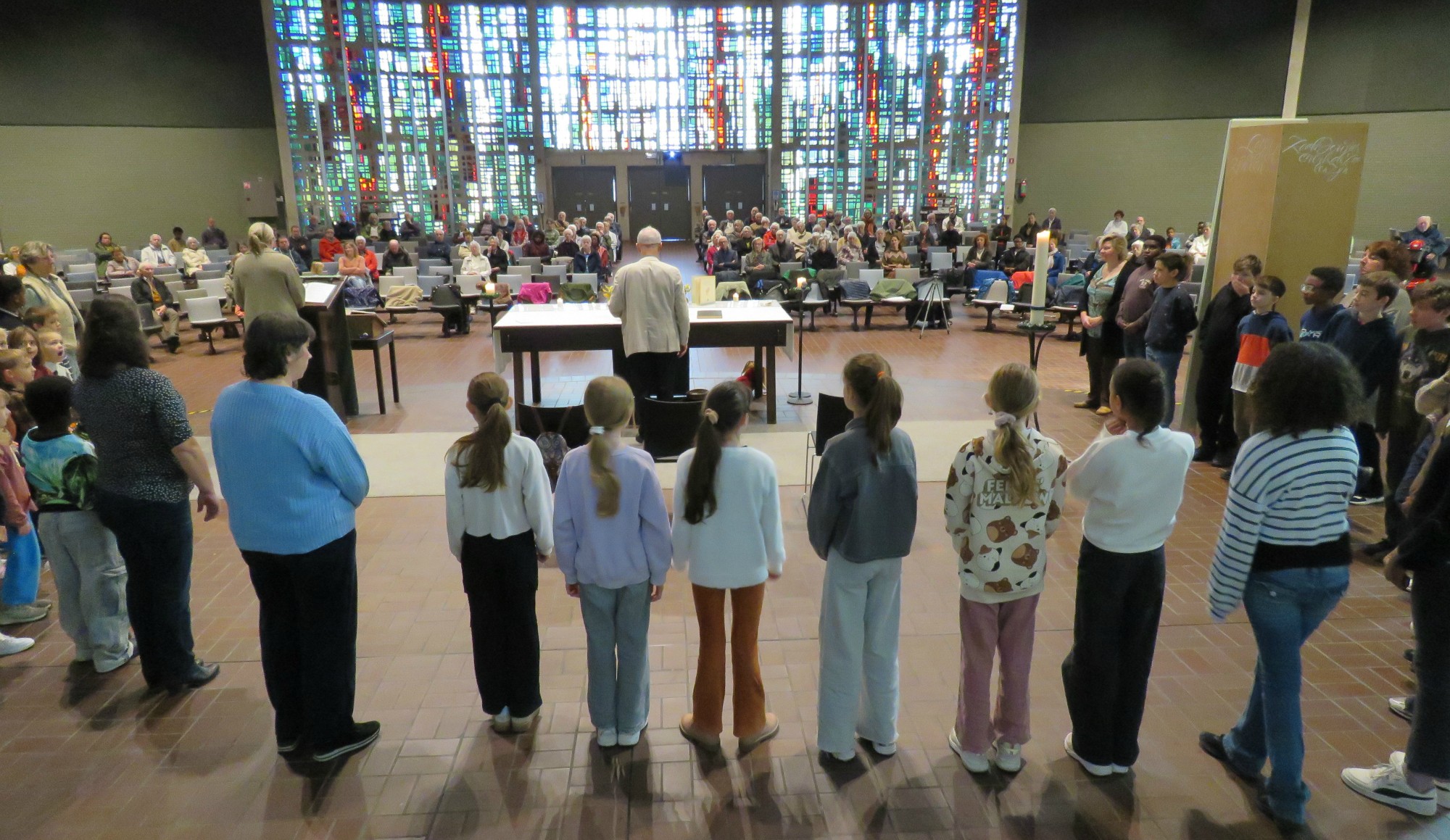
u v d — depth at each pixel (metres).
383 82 21.95
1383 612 3.96
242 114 20.64
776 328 7.05
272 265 6.39
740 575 2.76
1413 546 2.49
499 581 2.93
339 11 21.06
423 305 12.98
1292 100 19.00
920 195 23.64
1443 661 2.51
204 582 4.41
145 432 3.12
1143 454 2.47
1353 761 2.94
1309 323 5.18
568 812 2.71
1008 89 21.48
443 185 23.19
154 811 2.73
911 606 4.07
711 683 2.94
